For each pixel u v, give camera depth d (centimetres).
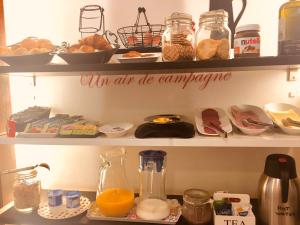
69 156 137
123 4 124
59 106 134
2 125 125
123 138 106
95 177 136
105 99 131
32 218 112
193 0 120
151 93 127
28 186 118
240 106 115
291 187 97
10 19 133
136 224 105
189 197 105
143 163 117
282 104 113
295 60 87
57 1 128
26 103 136
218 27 100
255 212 111
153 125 104
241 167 125
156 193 120
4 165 128
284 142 94
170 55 97
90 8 126
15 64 106
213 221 104
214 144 98
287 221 98
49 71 102
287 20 91
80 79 132
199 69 106
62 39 129
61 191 118
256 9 116
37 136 112
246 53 93
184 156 129
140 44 121
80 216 112
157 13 122
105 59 103
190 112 125
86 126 111
